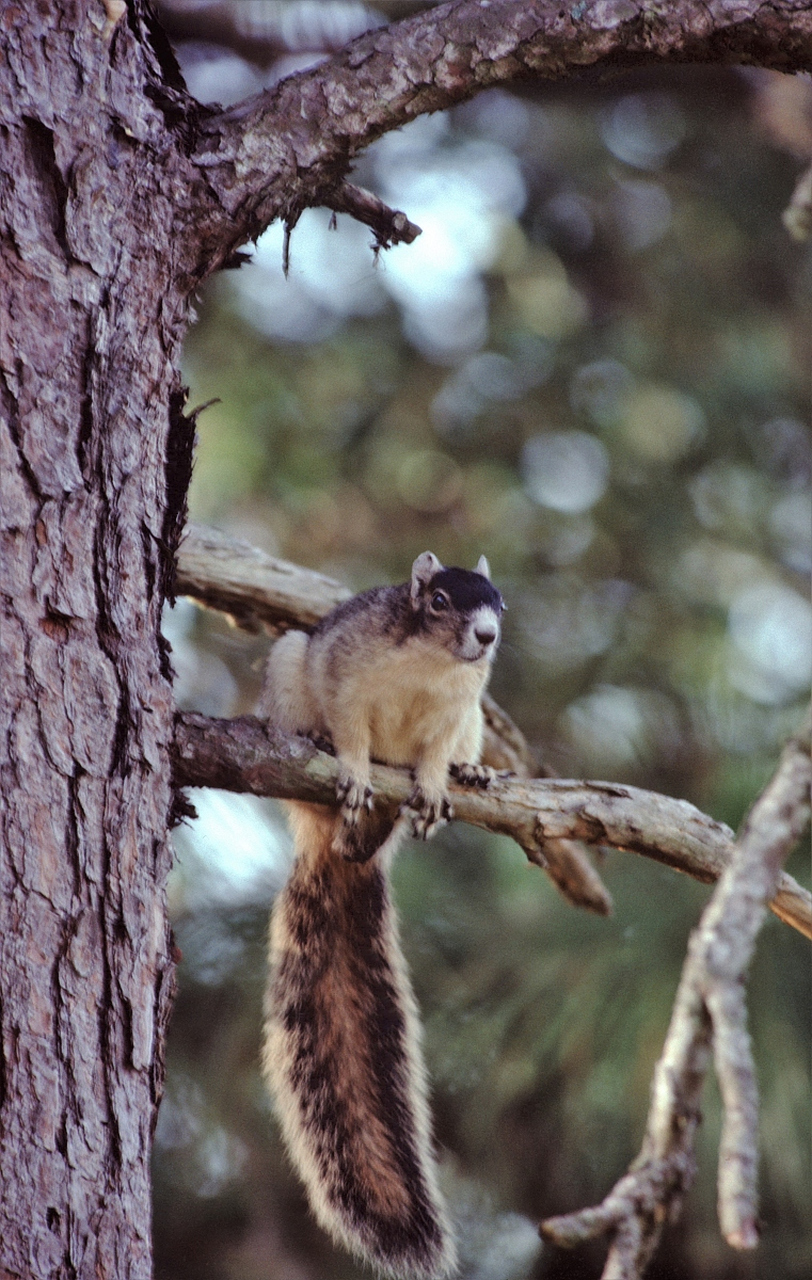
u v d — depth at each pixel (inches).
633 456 677.9
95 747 232.8
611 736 558.6
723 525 658.2
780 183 714.8
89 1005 224.7
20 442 233.3
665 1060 171.6
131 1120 225.8
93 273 242.5
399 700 354.9
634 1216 166.7
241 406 677.3
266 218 263.4
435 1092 457.7
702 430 681.6
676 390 687.1
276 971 368.8
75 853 227.6
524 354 700.7
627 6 265.1
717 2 264.2
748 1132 154.1
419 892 503.5
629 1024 419.8
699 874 286.0
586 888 372.2
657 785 507.2
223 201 257.1
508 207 722.8
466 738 370.0
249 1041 490.0
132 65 251.1
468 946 481.4
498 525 674.8
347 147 266.8
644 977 425.1
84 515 237.8
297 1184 496.1
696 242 708.0
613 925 438.0
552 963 446.9
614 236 719.1
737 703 498.9
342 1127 341.7
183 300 258.1
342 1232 320.5
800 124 700.7
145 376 249.3
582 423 688.4
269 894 508.4
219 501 663.1
